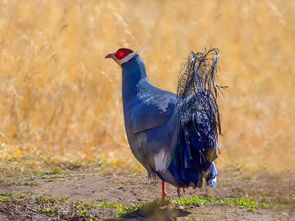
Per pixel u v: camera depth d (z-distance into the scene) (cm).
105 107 3133
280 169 2764
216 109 1916
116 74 3259
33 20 3353
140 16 3841
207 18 3897
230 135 3266
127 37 3378
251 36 3872
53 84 3097
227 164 2844
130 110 2117
